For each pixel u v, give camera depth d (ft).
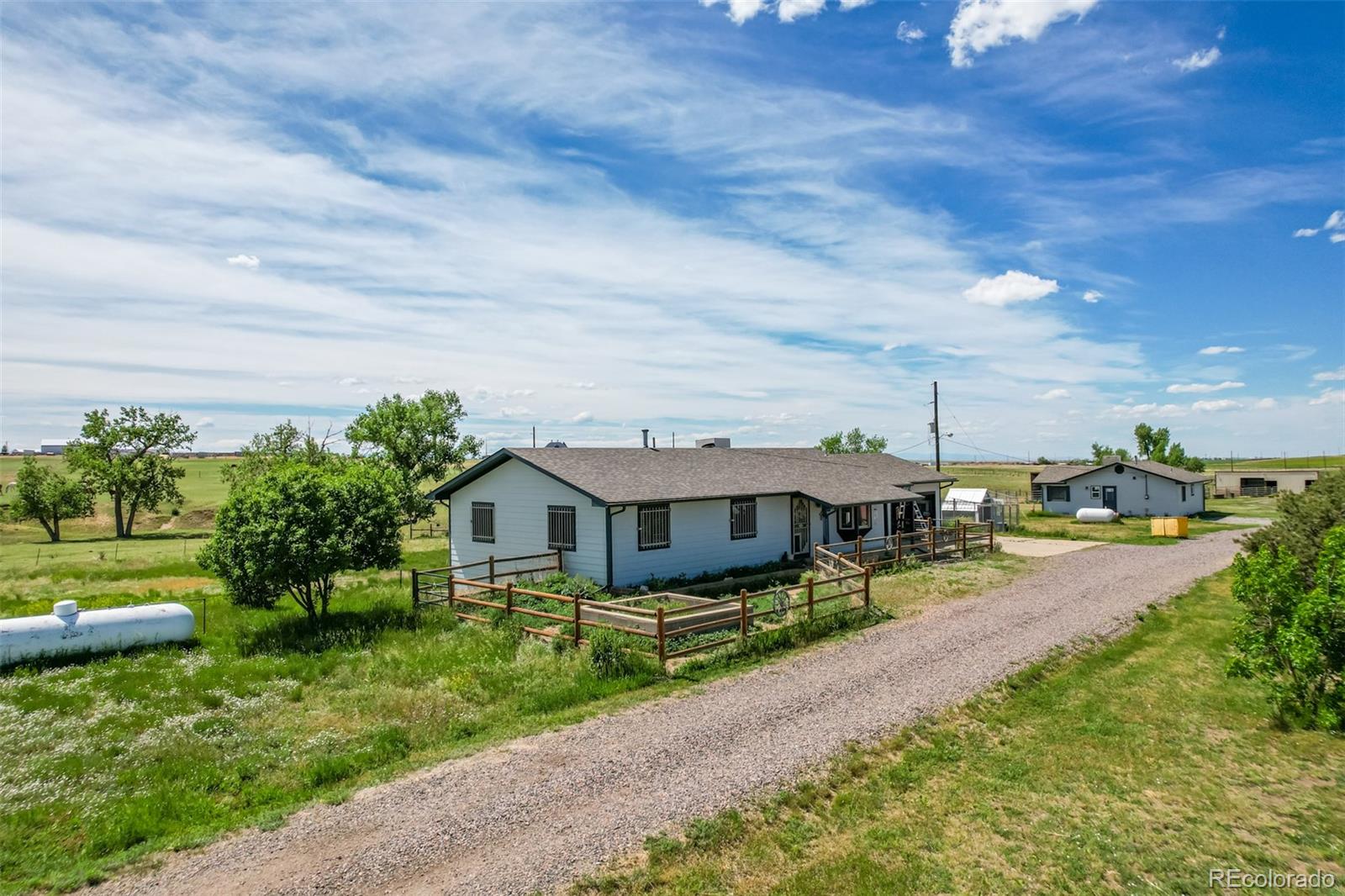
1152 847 23.59
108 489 196.75
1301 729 32.81
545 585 65.21
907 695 38.14
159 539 180.75
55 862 22.90
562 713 36.52
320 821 25.30
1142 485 160.56
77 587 87.51
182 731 34.19
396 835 24.27
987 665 43.60
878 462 118.93
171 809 26.37
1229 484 235.40
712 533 77.41
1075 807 26.43
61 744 32.76
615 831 24.32
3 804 26.66
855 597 62.69
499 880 21.53
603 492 66.95
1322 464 339.16
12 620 48.01
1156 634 52.21
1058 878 21.93
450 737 33.50
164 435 205.05
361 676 43.50
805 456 111.14
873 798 27.12
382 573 92.73
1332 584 32.37
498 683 40.70
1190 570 83.35
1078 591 69.41
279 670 44.55
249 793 27.91
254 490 57.72
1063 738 32.86
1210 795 27.07
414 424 151.02
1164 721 34.65
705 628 48.26
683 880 21.66
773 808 26.05
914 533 87.66
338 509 58.54
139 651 50.62
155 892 21.15
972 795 27.43
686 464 86.12
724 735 32.91
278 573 54.80
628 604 59.67
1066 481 172.96
